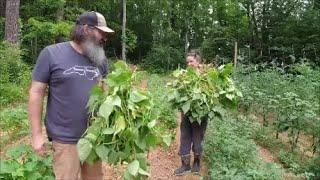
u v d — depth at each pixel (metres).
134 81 3.69
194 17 36.56
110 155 3.58
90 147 3.56
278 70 15.70
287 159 8.64
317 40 28.02
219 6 36.06
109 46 36.53
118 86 3.56
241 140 8.07
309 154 9.41
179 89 6.86
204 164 7.73
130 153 3.61
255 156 7.62
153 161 7.84
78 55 4.12
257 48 31.77
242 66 14.95
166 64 33.50
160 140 3.76
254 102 11.88
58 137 4.09
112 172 6.78
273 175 6.49
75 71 4.06
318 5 30.22
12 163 4.69
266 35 31.70
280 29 30.73
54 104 4.11
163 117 9.91
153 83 19.56
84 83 4.09
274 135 10.43
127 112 3.56
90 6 32.19
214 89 6.76
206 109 6.75
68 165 4.12
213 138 7.99
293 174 7.65
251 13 32.31
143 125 3.57
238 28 33.84
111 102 3.48
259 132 10.10
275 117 11.12
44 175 4.78
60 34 21.17
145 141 3.63
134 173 3.52
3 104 12.63
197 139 7.17
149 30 37.47
